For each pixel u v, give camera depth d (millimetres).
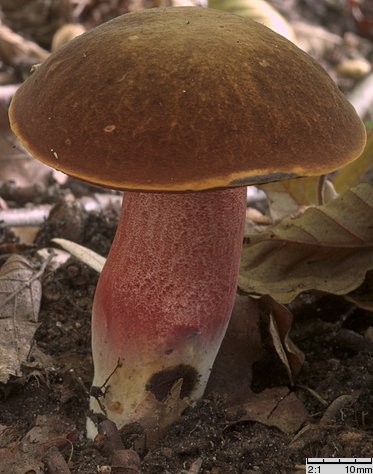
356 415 192
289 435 186
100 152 151
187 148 150
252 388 205
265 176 151
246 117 152
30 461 180
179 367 179
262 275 219
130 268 175
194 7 167
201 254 173
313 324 220
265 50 160
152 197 171
